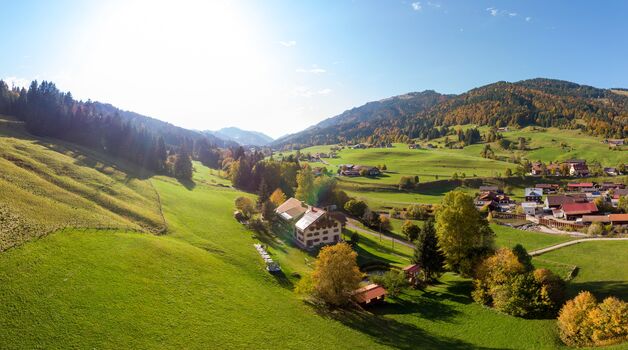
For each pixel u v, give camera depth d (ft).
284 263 257.55
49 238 178.91
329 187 506.07
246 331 155.84
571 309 166.91
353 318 188.96
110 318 140.77
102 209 246.88
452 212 239.91
